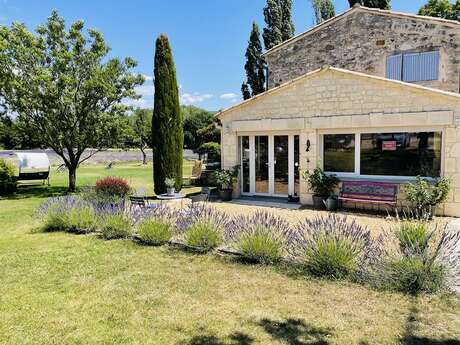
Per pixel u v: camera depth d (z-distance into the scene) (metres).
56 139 14.21
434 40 11.53
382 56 12.44
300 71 14.12
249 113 11.38
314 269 4.68
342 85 9.59
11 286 4.45
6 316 3.64
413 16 11.69
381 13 12.26
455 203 8.27
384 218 8.45
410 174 8.99
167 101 12.24
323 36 13.55
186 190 14.59
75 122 14.20
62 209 7.89
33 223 8.54
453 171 8.26
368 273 4.33
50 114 13.57
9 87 13.05
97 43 14.30
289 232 5.39
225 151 12.05
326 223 5.09
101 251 5.93
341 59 13.23
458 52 11.20
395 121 8.79
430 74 11.64
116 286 4.40
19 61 13.34
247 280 4.52
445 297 3.85
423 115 8.41
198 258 5.46
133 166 31.86
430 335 3.10
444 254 4.24
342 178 9.84
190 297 4.04
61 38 13.98
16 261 5.43
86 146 14.81
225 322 3.43
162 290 4.25
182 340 3.12
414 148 8.90
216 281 4.51
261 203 10.81
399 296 3.93
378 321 3.38
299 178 10.65
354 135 9.72
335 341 3.04
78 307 3.83
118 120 14.56
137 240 6.62
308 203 10.48
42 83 13.09
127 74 14.91
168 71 12.25
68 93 13.62
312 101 10.12
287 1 21.97
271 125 10.87
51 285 4.47
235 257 5.43
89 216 7.45
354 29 12.91
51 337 3.22
